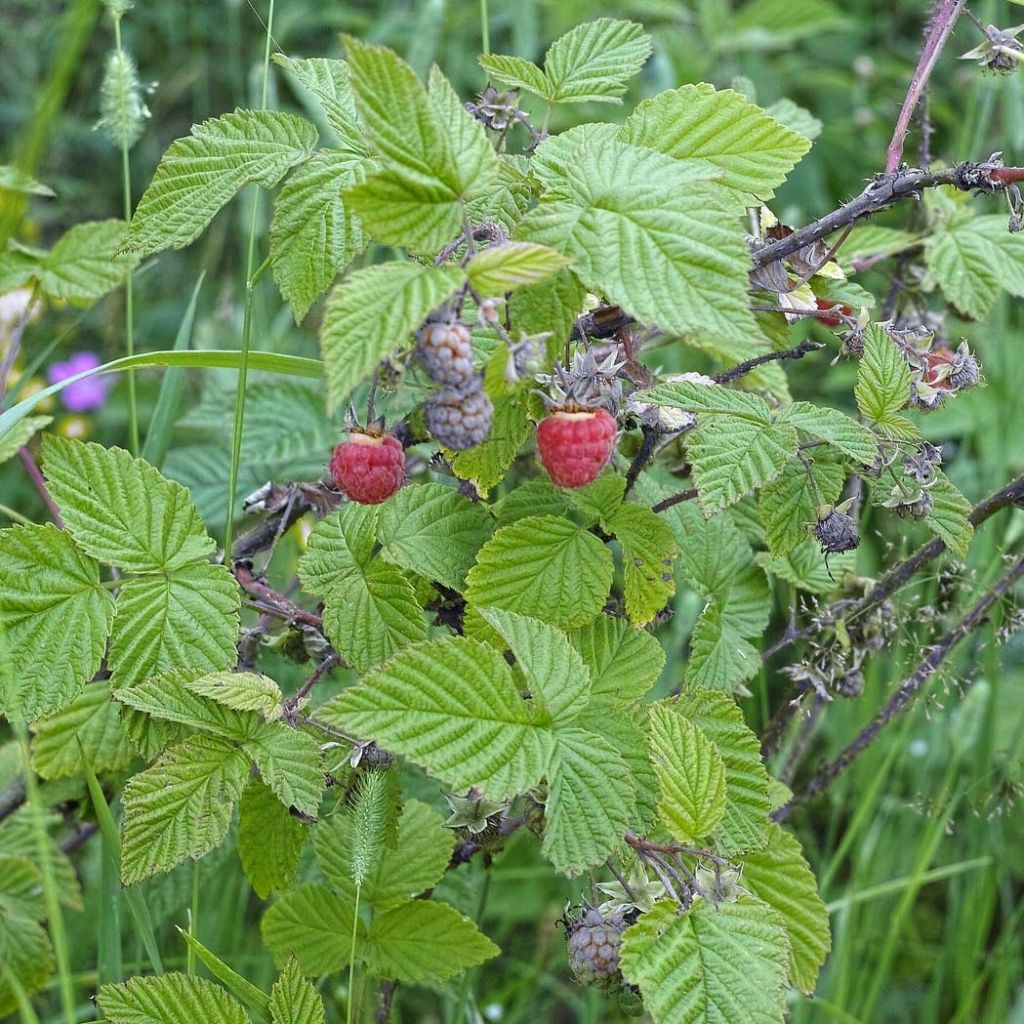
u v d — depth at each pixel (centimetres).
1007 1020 70
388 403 53
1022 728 67
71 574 51
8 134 102
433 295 45
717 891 49
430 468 57
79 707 55
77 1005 65
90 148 107
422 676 48
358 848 50
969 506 53
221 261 101
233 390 68
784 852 54
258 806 52
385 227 46
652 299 47
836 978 66
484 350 49
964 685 70
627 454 57
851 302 56
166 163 52
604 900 53
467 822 52
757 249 54
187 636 51
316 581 52
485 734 48
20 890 59
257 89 79
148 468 52
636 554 53
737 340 47
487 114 55
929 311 67
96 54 109
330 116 53
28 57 109
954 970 72
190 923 54
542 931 72
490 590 52
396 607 52
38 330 95
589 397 49
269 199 87
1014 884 75
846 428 51
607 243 47
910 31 117
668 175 48
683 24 108
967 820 71
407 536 53
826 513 52
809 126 66
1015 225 52
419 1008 72
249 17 112
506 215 52
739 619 57
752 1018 47
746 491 51
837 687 58
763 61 105
